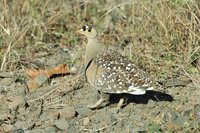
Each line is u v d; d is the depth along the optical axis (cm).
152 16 1383
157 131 1061
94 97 1217
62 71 1340
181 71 1277
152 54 1328
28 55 1433
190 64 1289
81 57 1418
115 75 1120
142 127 1087
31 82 1300
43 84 1291
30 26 1473
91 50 1190
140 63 1309
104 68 1132
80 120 1136
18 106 1184
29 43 1478
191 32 1306
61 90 1252
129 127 1092
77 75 1311
